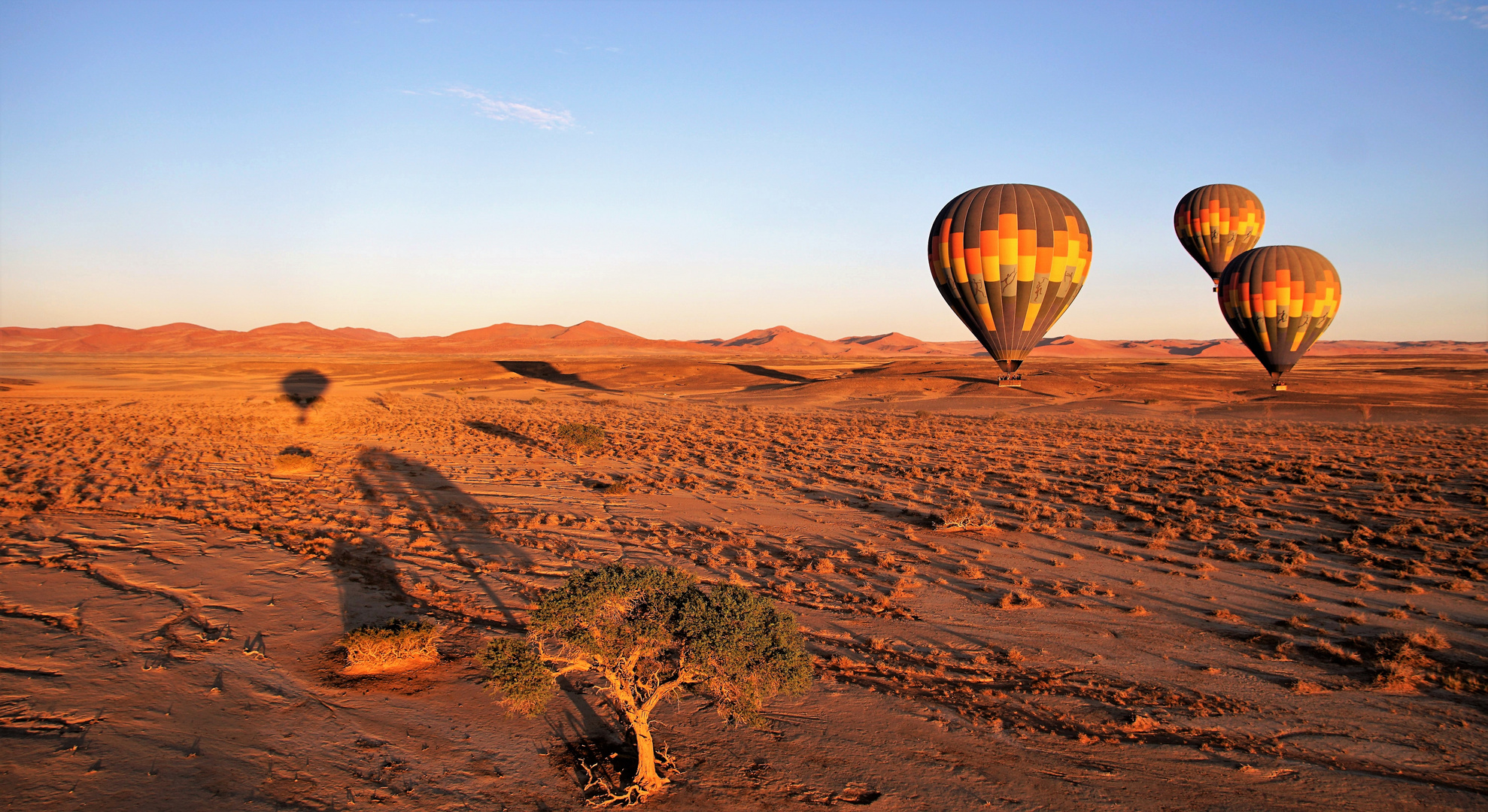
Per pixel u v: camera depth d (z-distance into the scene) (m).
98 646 11.84
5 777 7.99
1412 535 20.48
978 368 109.25
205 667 11.12
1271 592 15.77
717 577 16.55
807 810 7.74
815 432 48.03
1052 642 12.81
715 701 10.26
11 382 70.88
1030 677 11.34
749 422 54.16
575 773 8.45
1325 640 12.77
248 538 19.02
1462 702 10.42
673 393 87.75
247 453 34.00
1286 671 11.55
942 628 13.48
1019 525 21.98
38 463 29.62
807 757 8.84
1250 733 9.55
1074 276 45.03
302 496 24.58
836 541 20.12
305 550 17.81
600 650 8.22
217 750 8.71
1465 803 7.93
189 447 35.56
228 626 12.84
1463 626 13.45
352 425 47.59
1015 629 13.48
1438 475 30.72
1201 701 10.48
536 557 17.81
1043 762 8.79
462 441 40.59
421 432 44.44
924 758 8.85
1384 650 12.05
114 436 38.47
